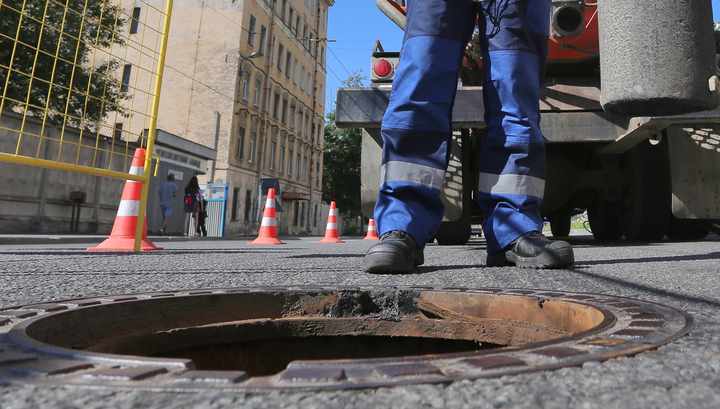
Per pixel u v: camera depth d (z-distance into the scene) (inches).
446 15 85.5
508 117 87.4
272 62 1160.8
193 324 53.2
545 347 29.7
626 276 77.5
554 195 199.6
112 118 986.7
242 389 22.5
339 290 59.2
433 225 86.9
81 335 42.7
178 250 203.0
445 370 25.2
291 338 57.8
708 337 33.4
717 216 164.2
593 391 22.8
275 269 98.4
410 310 58.7
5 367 25.1
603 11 86.0
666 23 80.2
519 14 86.7
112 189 650.8
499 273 80.7
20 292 64.3
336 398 21.7
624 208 216.7
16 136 528.4
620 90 82.8
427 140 85.9
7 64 511.8
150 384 22.9
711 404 21.5
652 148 193.9
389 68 156.2
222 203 952.3
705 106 83.7
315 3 1465.3
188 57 1007.6
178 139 761.0
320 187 1549.0
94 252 175.9
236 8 1015.0
